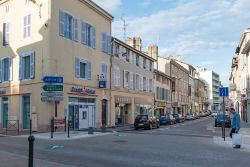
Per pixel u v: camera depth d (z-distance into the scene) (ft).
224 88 69.56
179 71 249.55
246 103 162.50
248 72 144.66
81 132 85.40
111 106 120.47
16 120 88.12
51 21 88.84
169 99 213.05
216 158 42.27
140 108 151.53
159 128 120.98
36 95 90.33
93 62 108.37
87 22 105.60
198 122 181.16
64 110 92.43
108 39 119.14
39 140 65.31
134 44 169.89
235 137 54.24
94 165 36.70
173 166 36.35
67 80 94.12
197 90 346.54
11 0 100.94
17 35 98.22
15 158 38.63
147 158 41.68
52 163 36.14
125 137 72.59
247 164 38.06
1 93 102.58
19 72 96.17
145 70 159.02
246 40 149.79
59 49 91.35
